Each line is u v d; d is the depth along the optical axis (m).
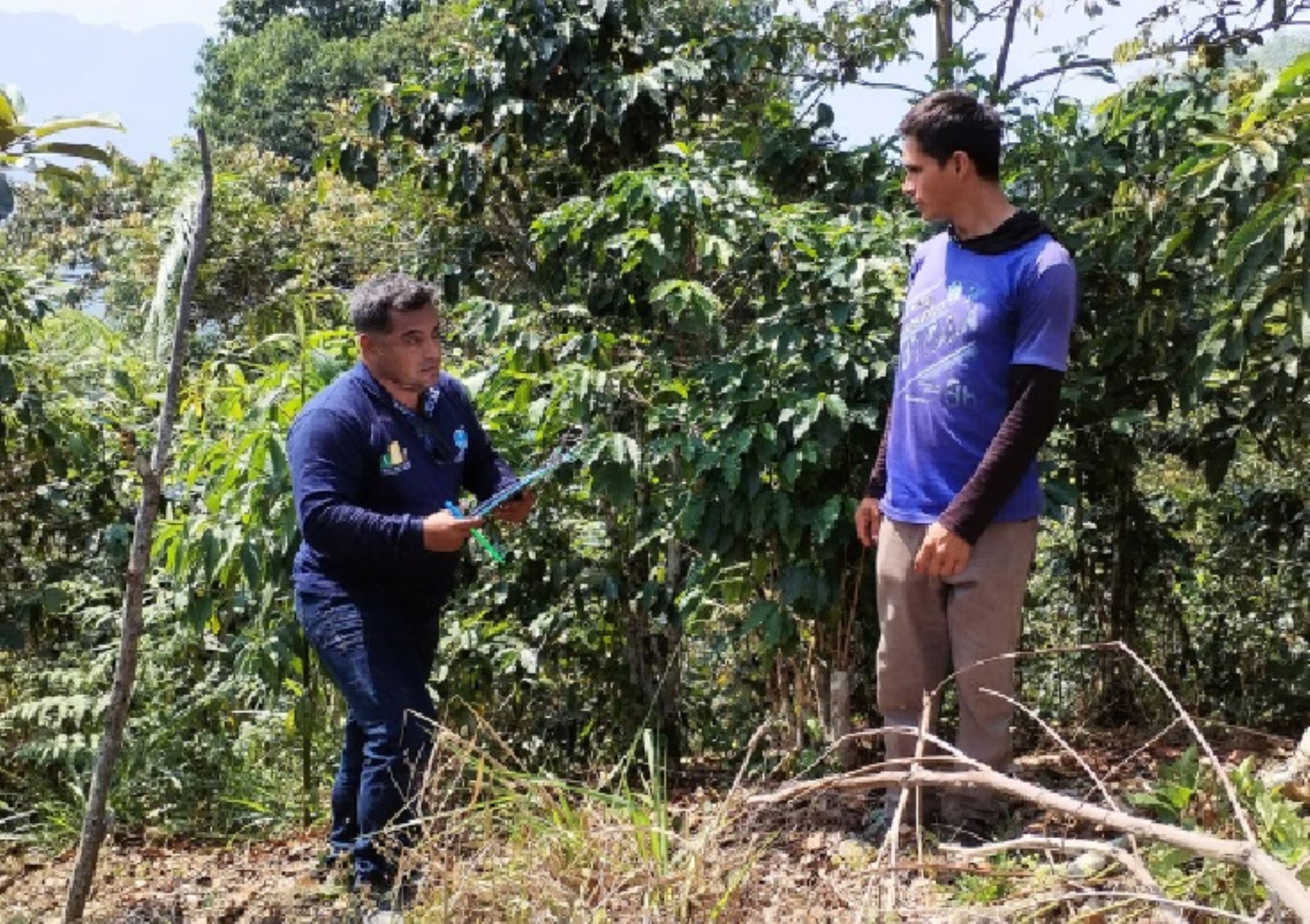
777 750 4.82
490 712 5.07
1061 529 5.71
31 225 13.62
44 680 5.44
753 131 5.79
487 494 3.88
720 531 4.40
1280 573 5.63
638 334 5.22
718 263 4.79
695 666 5.34
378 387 3.55
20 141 2.45
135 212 12.76
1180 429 5.33
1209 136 4.29
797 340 4.25
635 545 4.91
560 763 5.10
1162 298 4.83
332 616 3.52
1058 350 3.37
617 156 6.20
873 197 5.64
